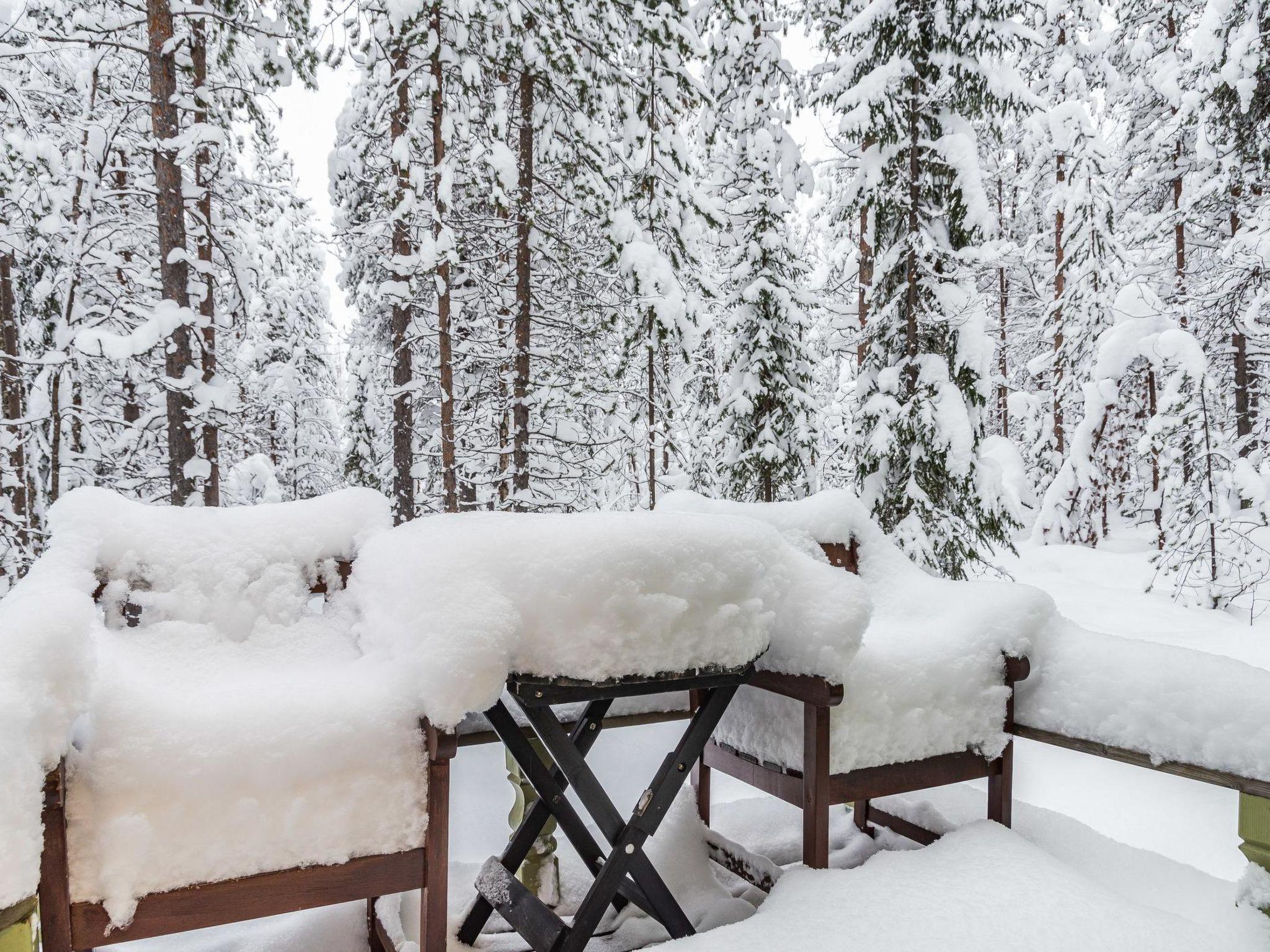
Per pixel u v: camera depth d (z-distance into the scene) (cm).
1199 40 921
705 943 192
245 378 1479
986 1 687
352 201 1193
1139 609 977
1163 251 1277
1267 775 192
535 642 179
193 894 153
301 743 162
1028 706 260
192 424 711
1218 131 908
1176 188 1250
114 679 163
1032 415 1673
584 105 809
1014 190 1792
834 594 226
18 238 759
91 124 746
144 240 896
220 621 208
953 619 282
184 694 173
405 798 171
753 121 1089
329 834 163
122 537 208
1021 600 268
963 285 737
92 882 144
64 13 810
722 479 1052
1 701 125
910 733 244
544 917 200
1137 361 1320
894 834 305
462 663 163
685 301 856
